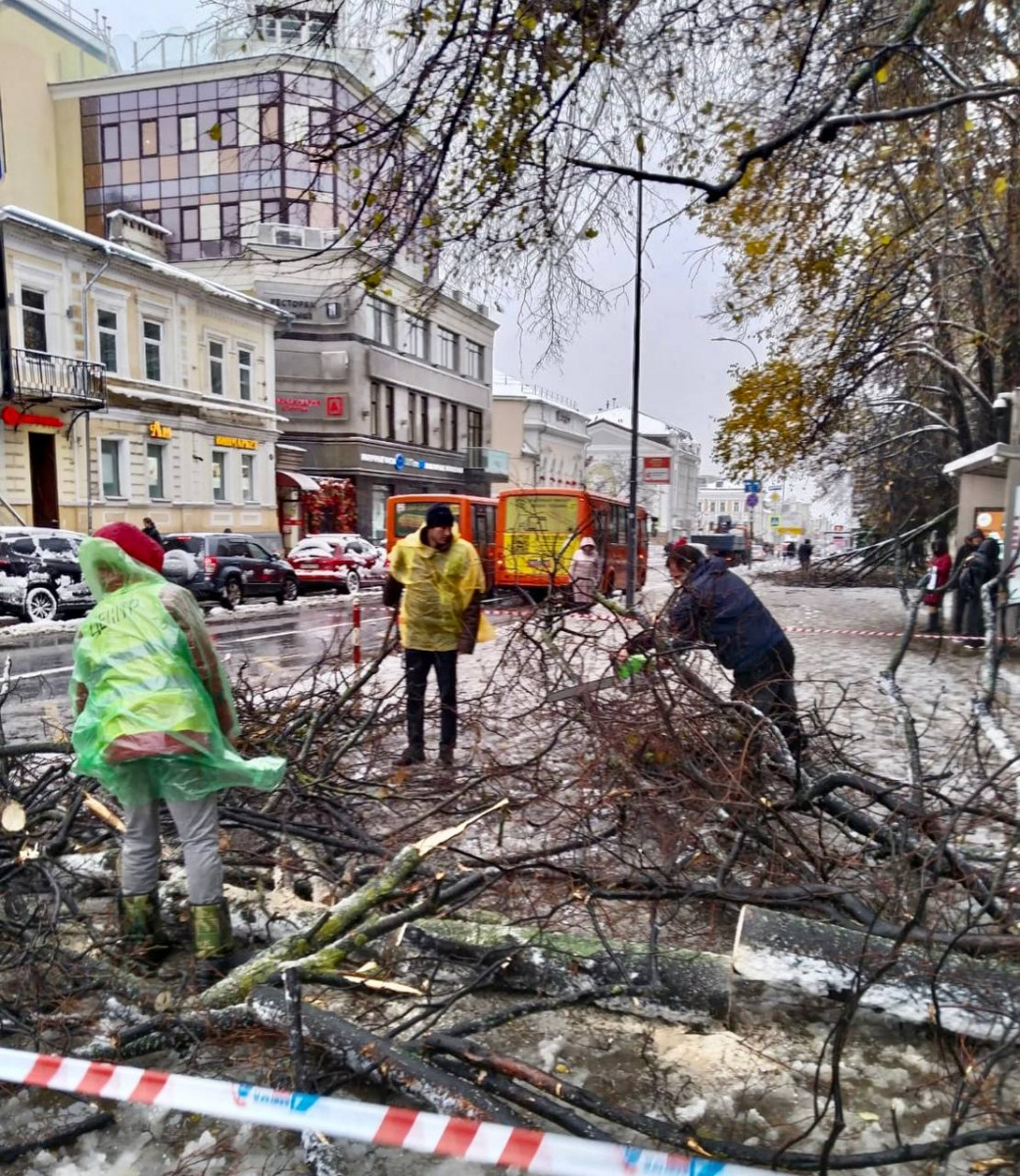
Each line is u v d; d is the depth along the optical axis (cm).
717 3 532
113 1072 195
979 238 816
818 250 824
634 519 1781
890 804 365
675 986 295
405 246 576
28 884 374
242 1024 252
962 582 1295
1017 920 301
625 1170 168
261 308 3164
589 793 377
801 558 4069
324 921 284
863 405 1791
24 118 3459
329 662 673
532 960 304
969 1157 231
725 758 375
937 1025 249
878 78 507
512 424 6588
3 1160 230
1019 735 638
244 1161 232
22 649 1302
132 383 2591
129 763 310
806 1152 234
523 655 726
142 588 318
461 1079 235
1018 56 546
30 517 2278
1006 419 1328
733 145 595
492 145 523
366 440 3931
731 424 1490
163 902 360
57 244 2277
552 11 473
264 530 3288
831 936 289
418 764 566
